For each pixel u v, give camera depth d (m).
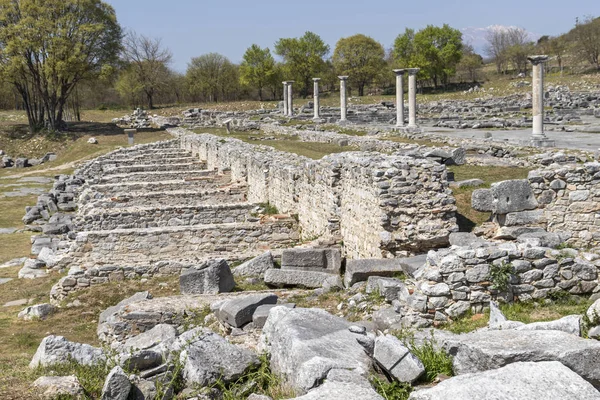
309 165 19.84
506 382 5.46
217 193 28.17
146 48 96.81
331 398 5.82
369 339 7.19
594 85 83.38
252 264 16.92
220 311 11.59
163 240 20.23
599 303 8.53
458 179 21.19
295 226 21.00
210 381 7.38
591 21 101.56
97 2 68.69
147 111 89.00
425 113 71.62
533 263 9.98
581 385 5.38
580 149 28.88
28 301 17.88
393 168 15.02
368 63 101.38
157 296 16.31
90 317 15.67
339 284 13.65
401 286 11.05
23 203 40.12
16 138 68.19
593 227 14.73
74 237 22.06
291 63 104.56
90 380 7.41
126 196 27.75
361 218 16.12
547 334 6.66
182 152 47.00
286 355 7.49
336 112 75.00
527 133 44.53
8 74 65.00
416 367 6.64
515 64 118.50
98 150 58.84
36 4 64.56
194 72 107.06
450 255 9.89
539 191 15.06
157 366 7.83
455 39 100.38
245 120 66.44
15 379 7.95
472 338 6.83
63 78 68.56
